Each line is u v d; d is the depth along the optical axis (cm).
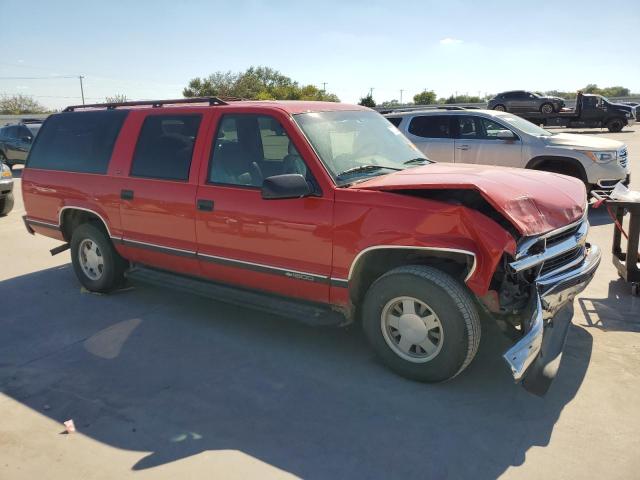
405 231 365
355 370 412
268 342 466
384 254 399
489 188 354
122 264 575
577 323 483
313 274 412
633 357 418
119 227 536
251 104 459
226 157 458
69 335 492
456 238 351
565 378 390
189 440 332
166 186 489
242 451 320
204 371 418
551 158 966
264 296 458
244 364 427
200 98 501
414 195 376
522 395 371
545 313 363
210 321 514
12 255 774
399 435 331
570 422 339
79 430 346
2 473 307
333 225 394
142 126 521
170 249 498
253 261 443
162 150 501
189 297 580
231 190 448
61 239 617
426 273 366
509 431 332
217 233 459
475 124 1034
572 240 395
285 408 364
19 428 350
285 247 421
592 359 416
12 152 1944
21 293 607
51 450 327
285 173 423
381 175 427
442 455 312
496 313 367
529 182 405
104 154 548
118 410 368
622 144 988
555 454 310
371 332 401
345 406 364
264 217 427
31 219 633
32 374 421
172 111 500
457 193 384
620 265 557
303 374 409
